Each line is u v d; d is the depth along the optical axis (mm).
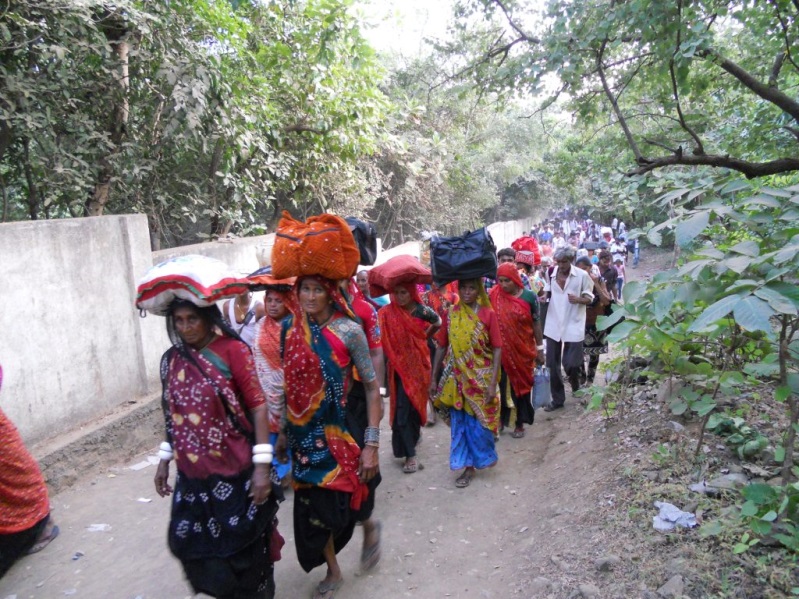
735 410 4465
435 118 17891
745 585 2758
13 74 6516
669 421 4652
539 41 6453
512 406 6148
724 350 4418
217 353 2809
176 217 9469
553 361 6930
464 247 4809
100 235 5844
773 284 2834
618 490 3963
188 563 2795
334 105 10609
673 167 7340
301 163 11383
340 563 3918
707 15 5406
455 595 3492
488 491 4938
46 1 6234
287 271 3070
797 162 4910
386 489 5105
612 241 17188
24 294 5027
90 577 3885
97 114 8062
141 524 4570
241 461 2795
